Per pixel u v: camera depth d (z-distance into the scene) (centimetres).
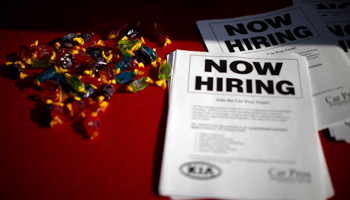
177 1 89
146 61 70
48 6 88
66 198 51
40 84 66
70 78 62
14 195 51
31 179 53
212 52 72
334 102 61
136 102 65
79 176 53
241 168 53
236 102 62
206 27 80
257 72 67
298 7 83
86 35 75
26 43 78
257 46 75
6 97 66
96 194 51
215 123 59
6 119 62
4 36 79
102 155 56
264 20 81
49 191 52
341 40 74
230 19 83
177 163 54
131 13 86
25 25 82
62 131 60
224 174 52
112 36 77
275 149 55
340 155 55
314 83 65
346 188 51
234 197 50
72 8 88
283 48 73
